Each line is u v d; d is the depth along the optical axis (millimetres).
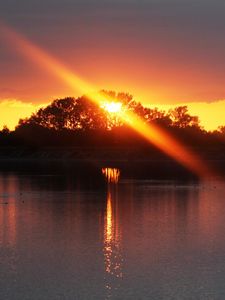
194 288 24828
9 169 131625
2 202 56094
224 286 25109
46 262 29094
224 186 77312
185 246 32781
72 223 41375
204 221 42219
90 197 61062
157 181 88250
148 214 46344
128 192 67500
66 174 108750
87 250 31750
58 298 23625
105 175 105500
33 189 72375
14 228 39094
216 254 30781
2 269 27766
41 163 176375
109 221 42312
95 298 23641
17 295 23984
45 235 36281
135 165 159500
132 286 25141
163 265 28516
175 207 51312
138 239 34875
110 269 27766
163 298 23625
